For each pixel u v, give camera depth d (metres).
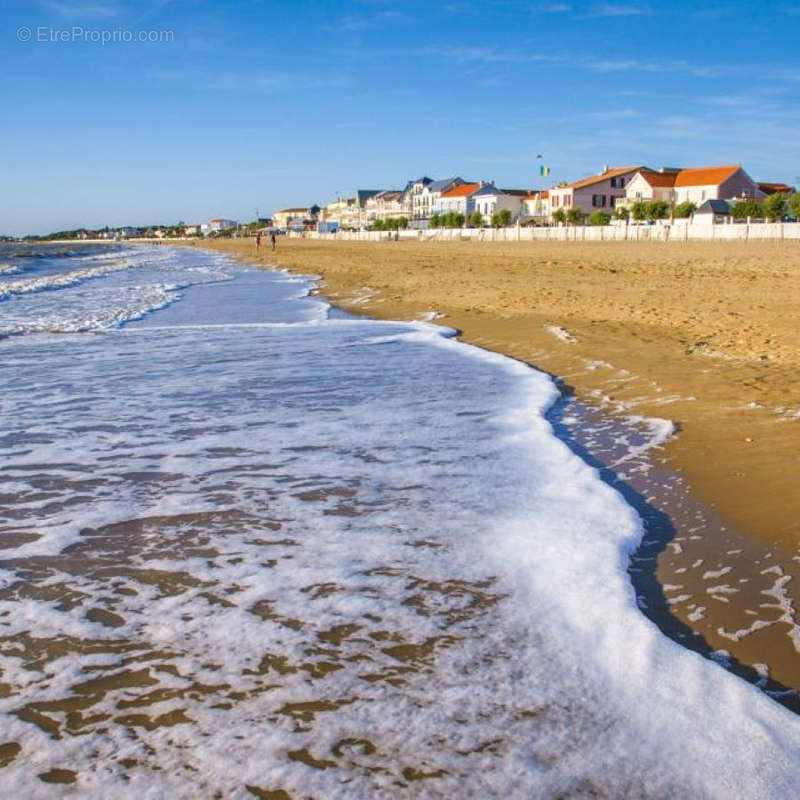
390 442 6.32
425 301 17.88
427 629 3.29
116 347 11.89
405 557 4.04
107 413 7.41
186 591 3.68
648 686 2.85
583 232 69.44
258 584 3.75
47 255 77.06
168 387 8.68
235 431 6.70
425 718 2.68
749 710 2.69
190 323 15.19
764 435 6.29
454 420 7.05
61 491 5.15
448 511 4.73
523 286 20.30
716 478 5.36
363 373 9.43
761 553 4.13
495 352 10.98
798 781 2.35
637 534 4.37
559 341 11.47
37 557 4.08
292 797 2.32
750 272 23.72
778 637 3.27
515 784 2.36
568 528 4.42
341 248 69.69
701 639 3.27
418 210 131.38
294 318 15.73
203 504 4.89
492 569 3.89
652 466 5.71
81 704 2.78
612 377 8.94
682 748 2.50
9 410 7.56
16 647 3.17
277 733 2.61
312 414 7.32
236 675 2.96
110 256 74.44
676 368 9.20
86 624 3.36
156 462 5.80
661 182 87.00
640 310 14.40
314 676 2.95
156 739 2.58
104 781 2.38
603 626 3.29
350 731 2.62
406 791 2.34
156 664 3.04
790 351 9.91
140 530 4.46
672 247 45.56
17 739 2.58
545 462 5.74
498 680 2.90
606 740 2.55
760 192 86.31
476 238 85.56
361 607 3.50
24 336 13.32
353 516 4.66
